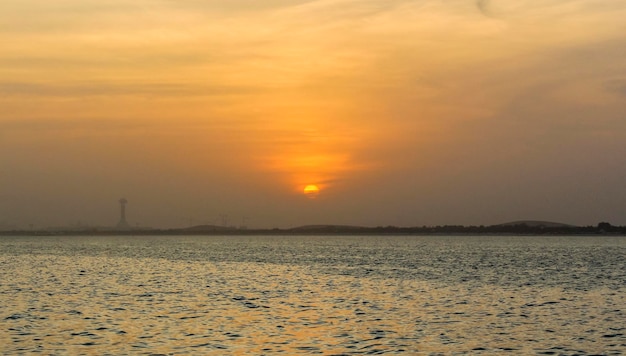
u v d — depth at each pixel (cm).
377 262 15462
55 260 16750
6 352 4288
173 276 10944
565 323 5631
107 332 5022
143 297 7525
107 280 10069
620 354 4397
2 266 13962
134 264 14750
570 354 4394
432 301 7200
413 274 11394
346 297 7575
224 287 8862
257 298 7444
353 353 4300
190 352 4281
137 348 4406
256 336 4869
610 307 6769
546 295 7919
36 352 4288
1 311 6225
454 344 4659
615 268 13175
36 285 9150
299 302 7038
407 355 4266
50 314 6006
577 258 17575
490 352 4422
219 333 4988
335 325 5409
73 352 4284
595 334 5103
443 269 12775
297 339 4756
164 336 4853
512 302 7156
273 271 12212
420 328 5300
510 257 18200
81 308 6462
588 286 9150
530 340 4841
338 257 18225
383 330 5184
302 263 15050
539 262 15488
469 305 6850
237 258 17712
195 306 6650
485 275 11175
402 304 6894
